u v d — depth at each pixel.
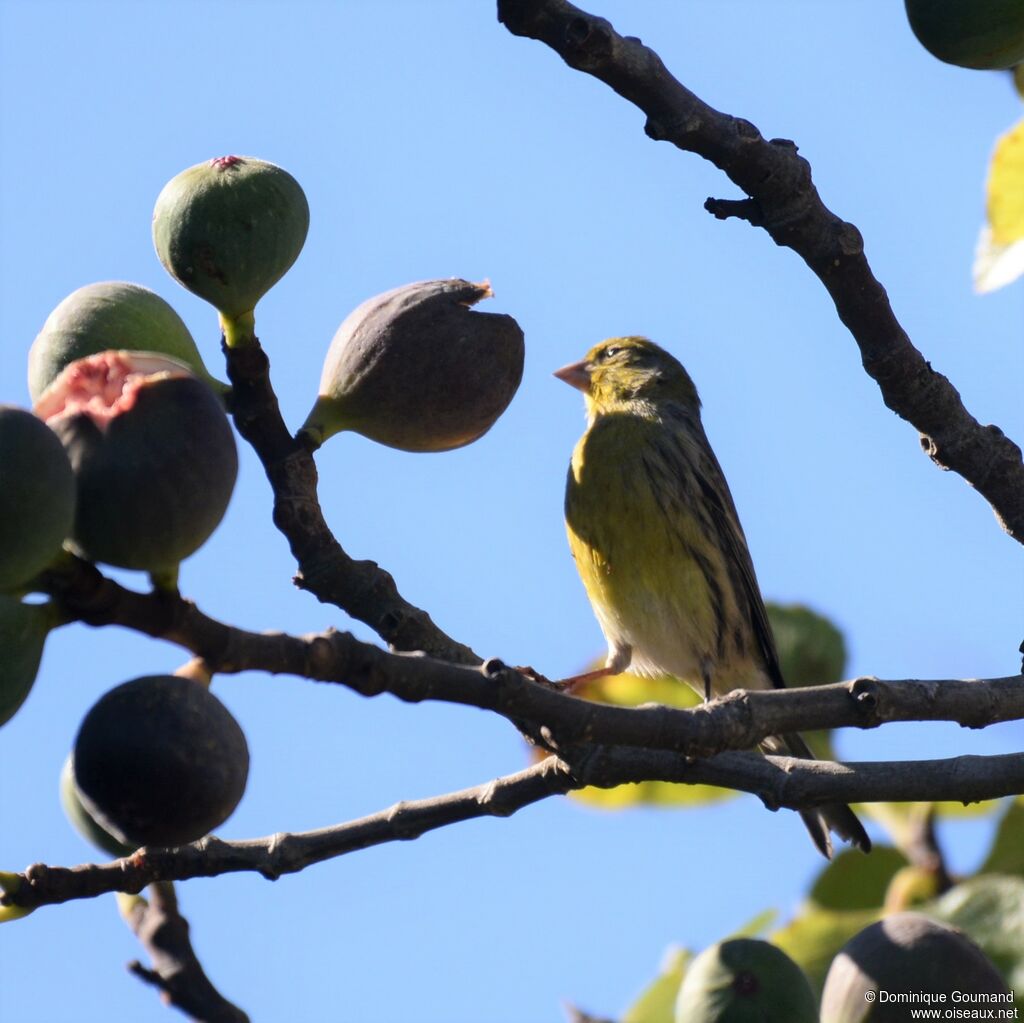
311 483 7.79
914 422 9.08
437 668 6.23
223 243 7.32
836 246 8.29
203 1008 8.72
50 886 7.53
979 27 7.37
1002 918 8.88
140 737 5.41
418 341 7.77
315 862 8.08
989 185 8.86
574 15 7.29
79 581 5.34
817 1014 7.97
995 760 7.98
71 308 6.93
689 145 7.82
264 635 5.77
